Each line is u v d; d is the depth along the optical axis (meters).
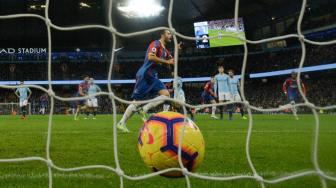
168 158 2.57
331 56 33.22
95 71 42.00
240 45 41.41
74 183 2.94
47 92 2.63
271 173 3.36
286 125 10.55
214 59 41.91
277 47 38.91
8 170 3.51
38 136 7.13
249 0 36.78
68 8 40.53
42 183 2.94
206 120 13.89
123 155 4.54
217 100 14.86
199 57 42.31
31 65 41.66
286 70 35.12
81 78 41.53
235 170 3.50
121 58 43.56
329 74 35.97
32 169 3.56
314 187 2.79
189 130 2.62
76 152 4.80
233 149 5.06
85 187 2.82
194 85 42.53
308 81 35.66
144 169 3.58
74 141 6.10
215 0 37.34
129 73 42.41
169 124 2.63
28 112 32.94
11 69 40.84
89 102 17.12
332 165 3.80
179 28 42.91
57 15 41.03
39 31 41.31
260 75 37.12
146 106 7.48
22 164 3.84
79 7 40.78
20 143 5.89
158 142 2.58
